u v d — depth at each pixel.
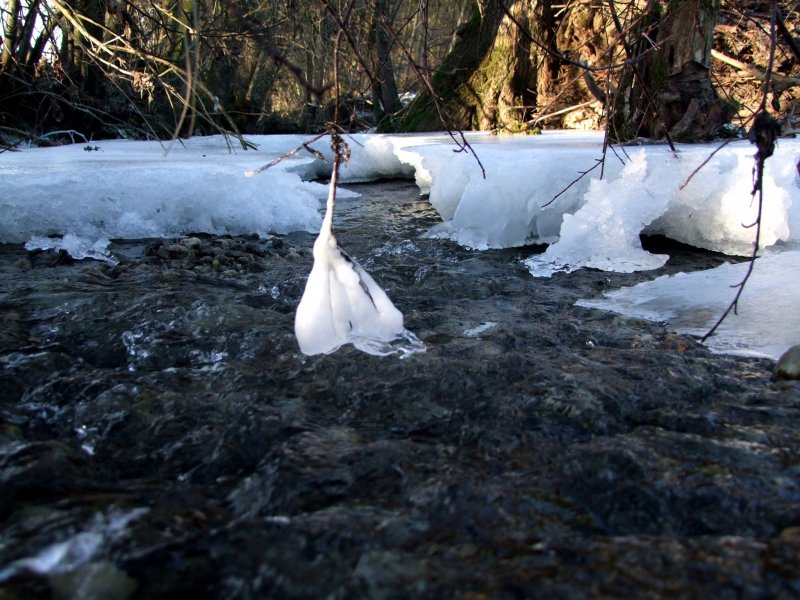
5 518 1.81
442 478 1.98
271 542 1.66
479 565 1.58
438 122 10.95
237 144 10.51
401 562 1.58
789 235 4.98
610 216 4.90
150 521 1.77
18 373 2.76
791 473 2.00
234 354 3.03
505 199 5.44
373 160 9.66
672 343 3.13
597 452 2.08
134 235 5.75
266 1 13.12
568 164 5.38
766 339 3.17
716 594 1.44
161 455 2.23
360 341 2.20
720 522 1.80
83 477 2.05
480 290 4.08
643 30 4.05
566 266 4.77
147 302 3.59
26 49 10.65
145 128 12.38
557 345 3.12
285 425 2.33
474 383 2.63
